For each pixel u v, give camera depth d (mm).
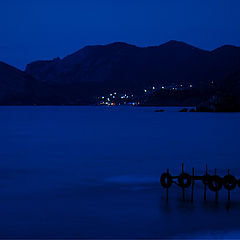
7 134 102375
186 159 55000
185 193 32375
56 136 96312
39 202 29906
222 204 29109
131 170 45344
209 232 23516
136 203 29562
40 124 149500
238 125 134875
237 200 30125
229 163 51062
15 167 47906
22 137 93375
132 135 98688
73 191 33750
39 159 55375
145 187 35219
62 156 58844
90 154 61094
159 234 23203
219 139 86438
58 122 164000
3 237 22625
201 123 147750
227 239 22484
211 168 46875
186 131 111062
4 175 42125
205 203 29391
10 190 34219
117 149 67938
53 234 23125
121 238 22641
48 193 33000
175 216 26359
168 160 54125
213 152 62938
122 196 31641
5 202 29922
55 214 26766
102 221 25359
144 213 27078
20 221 25406
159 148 69312
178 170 45438
